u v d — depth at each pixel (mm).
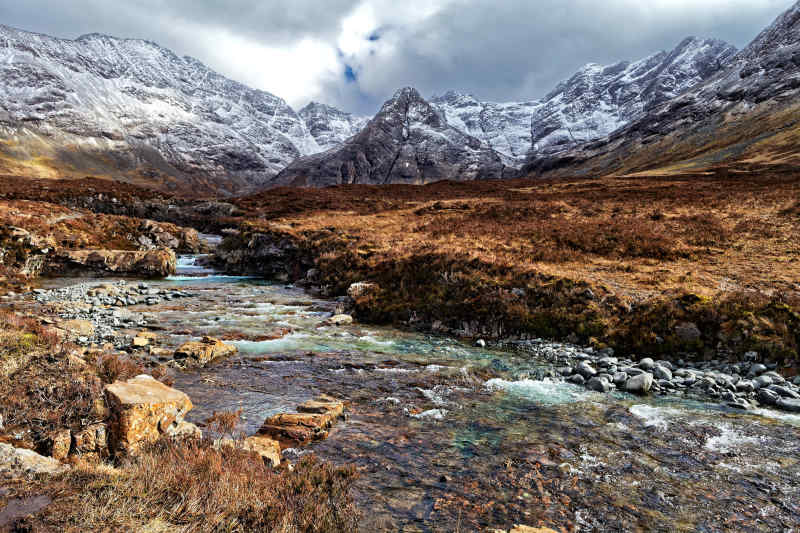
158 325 18047
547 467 7332
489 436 8547
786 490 6730
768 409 10219
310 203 68688
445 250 25219
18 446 5855
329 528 5117
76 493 4703
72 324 15516
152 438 6648
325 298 26297
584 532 5609
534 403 10508
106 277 32688
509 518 5848
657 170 114625
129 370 9688
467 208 51844
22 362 8109
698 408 10289
